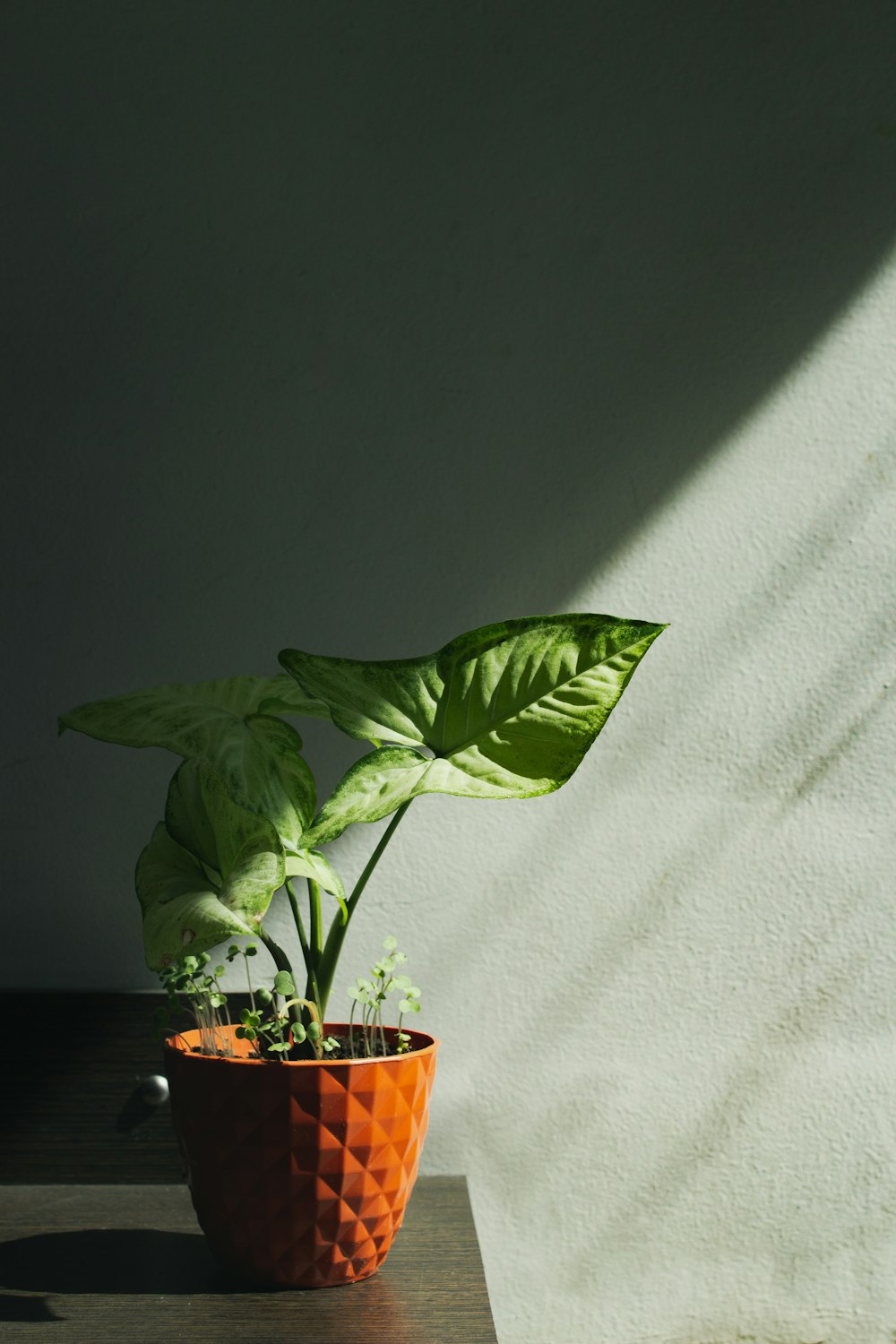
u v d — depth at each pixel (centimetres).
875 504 120
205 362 120
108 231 120
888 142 120
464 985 118
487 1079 118
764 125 120
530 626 101
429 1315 100
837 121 120
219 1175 100
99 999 116
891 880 119
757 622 119
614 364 120
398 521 120
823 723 119
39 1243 107
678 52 120
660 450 120
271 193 120
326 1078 99
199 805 103
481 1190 117
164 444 120
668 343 120
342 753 118
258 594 119
